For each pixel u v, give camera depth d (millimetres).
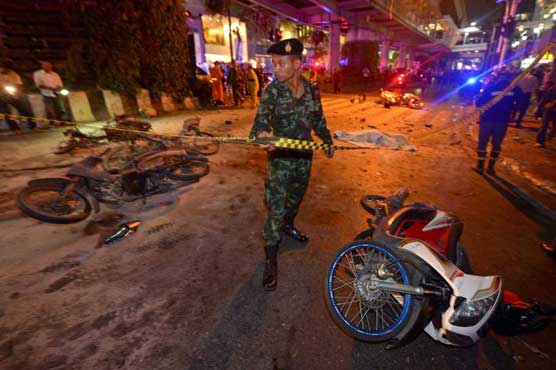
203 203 4492
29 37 10758
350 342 2301
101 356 2102
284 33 36625
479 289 1982
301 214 4277
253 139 2416
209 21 23609
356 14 33250
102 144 6949
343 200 4766
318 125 2930
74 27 11391
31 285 2734
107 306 2537
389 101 16016
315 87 2791
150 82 12516
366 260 2328
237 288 2803
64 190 3740
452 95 24781
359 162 6723
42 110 8742
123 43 10961
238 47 25000
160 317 2449
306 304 2646
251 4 25453
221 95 14727
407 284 2016
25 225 3709
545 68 11234
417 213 2518
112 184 4223
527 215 4371
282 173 2727
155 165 4438
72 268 2984
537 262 3303
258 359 2137
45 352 2111
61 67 10672
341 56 40719
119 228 3602
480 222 4148
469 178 5824
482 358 2217
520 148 7797
